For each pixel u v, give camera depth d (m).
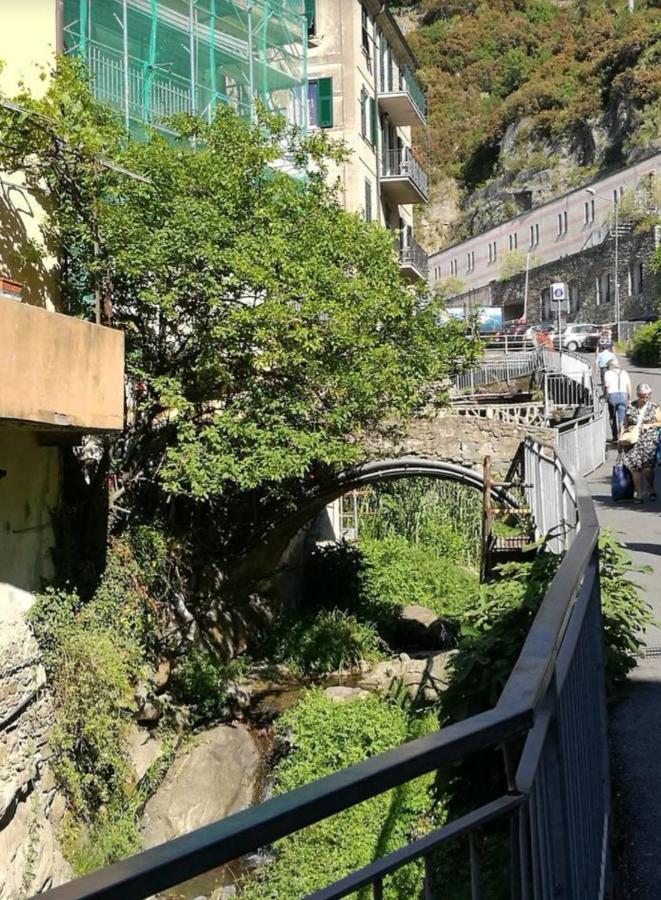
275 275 12.56
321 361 12.94
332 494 18.34
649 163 64.56
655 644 6.88
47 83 12.18
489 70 105.12
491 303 79.06
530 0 107.50
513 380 30.34
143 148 12.93
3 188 11.41
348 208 30.50
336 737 13.59
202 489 12.47
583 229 70.12
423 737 1.65
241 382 13.10
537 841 2.07
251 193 13.24
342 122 30.78
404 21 113.44
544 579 6.68
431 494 27.73
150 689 13.92
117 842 11.41
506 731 1.80
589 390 25.75
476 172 100.31
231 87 21.36
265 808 1.31
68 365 10.16
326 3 31.14
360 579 23.70
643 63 83.62
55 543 12.27
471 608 6.59
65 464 12.95
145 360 13.25
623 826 4.04
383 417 14.80
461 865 4.47
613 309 64.56
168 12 19.14
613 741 5.00
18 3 11.89
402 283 14.85
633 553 10.76
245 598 19.23
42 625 11.38
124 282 12.88
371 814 10.38
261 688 17.78
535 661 2.13
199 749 14.10
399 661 18.47
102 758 11.49
